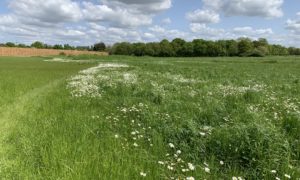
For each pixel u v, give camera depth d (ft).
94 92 47.34
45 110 32.91
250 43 492.54
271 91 53.11
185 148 21.04
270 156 18.69
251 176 17.75
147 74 89.92
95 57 320.09
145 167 17.87
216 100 39.50
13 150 20.39
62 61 230.07
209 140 21.29
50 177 15.71
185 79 76.02
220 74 98.73
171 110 33.01
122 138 22.94
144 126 26.66
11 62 193.06
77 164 17.08
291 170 17.76
